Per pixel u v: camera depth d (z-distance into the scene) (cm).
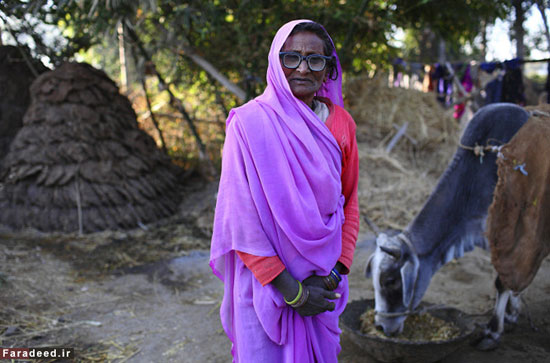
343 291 162
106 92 539
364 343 232
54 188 495
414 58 893
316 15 484
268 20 492
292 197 139
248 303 149
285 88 145
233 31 507
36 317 307
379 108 661
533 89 1053
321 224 143
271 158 140
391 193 551
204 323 308
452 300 341
